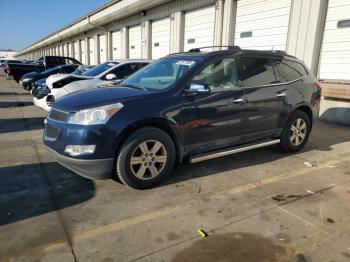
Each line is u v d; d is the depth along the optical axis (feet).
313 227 10.94
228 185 14.32
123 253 9.45
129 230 10.62
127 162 12.89
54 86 30.17
